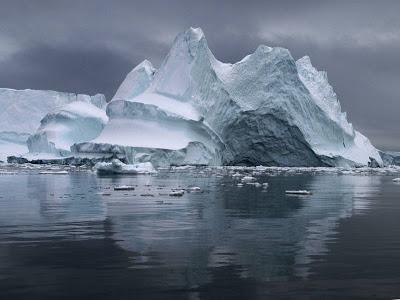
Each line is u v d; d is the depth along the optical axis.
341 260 14.45
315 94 142.25
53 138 130.62
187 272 12.99
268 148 120.69
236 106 121.06
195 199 33.69
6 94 169.50
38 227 20.52
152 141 107.56
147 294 11.16
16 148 156.75
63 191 40.72
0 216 24.11
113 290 11.44
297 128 119.38
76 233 19.02
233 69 130.88
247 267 13.54
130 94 139.88
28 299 10.81
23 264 13.86
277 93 122.12
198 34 127.69
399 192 43.91
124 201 31.84
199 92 123.62
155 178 65.00
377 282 12.16
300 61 151.12
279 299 10.84
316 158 121.94
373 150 150.25
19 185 49.03
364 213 26.50
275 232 19.50
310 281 12.20
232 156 121.69
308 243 17.11
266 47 129.00
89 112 138.88
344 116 147.38
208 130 114.56
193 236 18.41
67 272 12.98
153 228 20.34
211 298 10.91
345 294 11.20
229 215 24.86
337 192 43.62
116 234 18.77
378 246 16.61
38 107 170.12
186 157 107.62
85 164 105.75
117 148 100.75
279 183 57.22
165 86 122.94
